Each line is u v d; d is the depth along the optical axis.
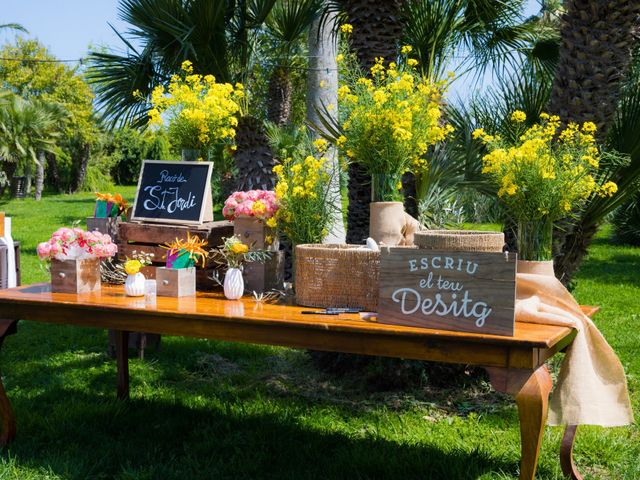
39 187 25.81
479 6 6.32
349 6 4.95
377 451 3.15
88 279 3.24
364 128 3.09
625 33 4.12
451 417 3.76
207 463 3.05
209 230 3.26
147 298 3.07
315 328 2.49
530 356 2.25
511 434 3.48
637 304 7.46
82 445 3.26
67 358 4.95
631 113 4.36
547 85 5.20
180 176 3.47
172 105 3.48
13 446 3.22
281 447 3.27
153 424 3.57
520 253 2.79
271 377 4.48
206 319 2.69
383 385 4.23
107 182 34.50
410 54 6.11
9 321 3.18
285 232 3.16
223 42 6.78
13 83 27.27
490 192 4.63
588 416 2.49
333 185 3.57
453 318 2.37
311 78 8.72
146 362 4.82
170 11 6.47
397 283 2.48
